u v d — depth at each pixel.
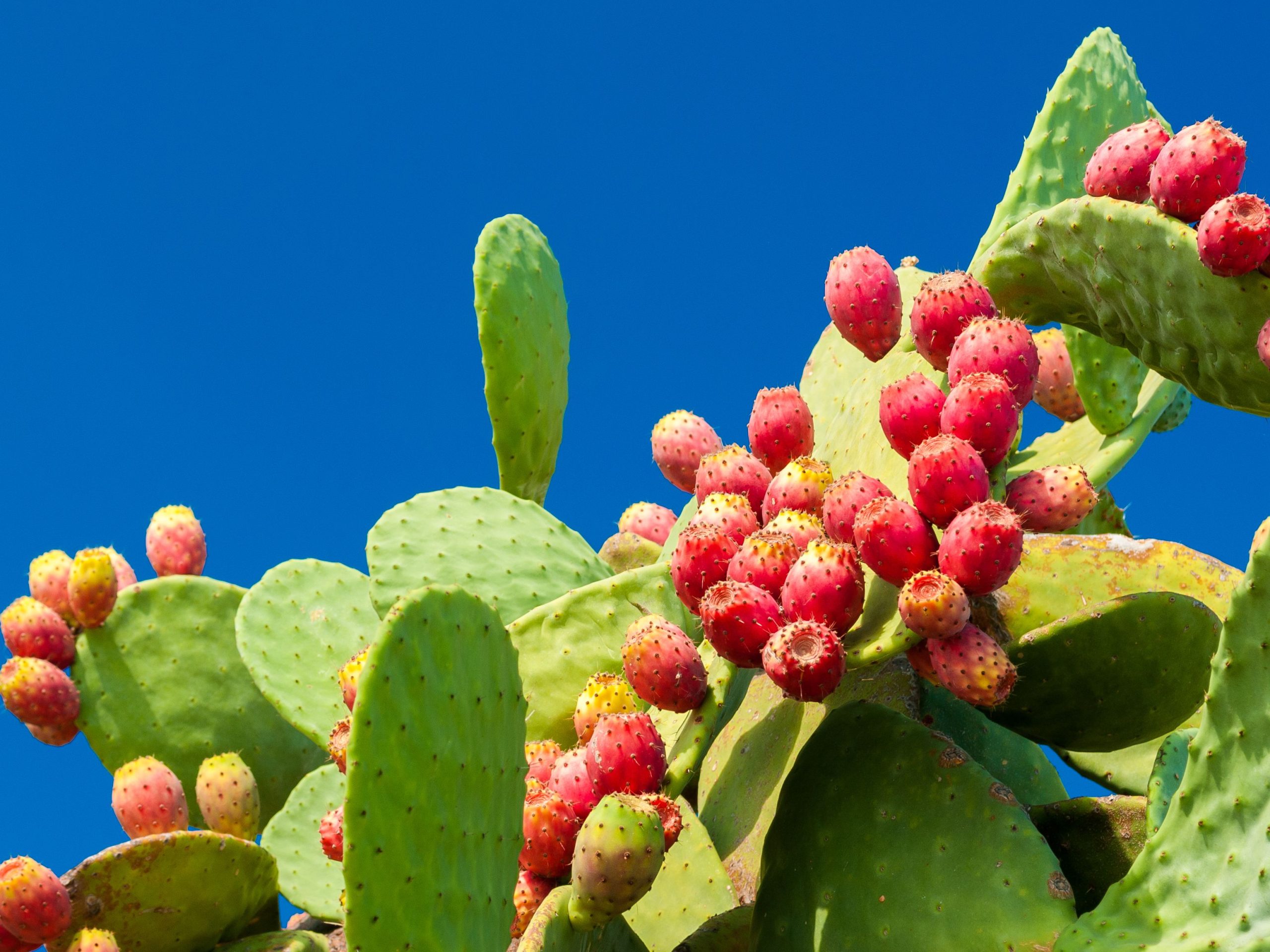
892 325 3.34
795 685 3.08
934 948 3.06
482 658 3.00
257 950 3.41
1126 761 3.47
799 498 3.23
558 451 3.89
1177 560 3.35
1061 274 3.22
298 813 3.65
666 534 3.91
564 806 3.12
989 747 3.45
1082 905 3.16
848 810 3.15
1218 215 3.01
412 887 2.92
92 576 3.79
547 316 3.80
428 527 3.61
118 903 3.35
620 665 3.44
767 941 3.15
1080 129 3.52
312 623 3.71
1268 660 2.95
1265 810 2.96
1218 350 3.09
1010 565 3.05
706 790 3.45
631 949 3.15
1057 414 3.74
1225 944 2.94
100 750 3.78
